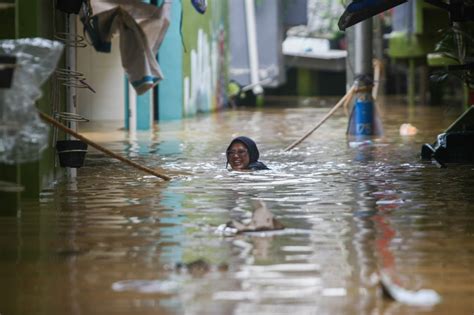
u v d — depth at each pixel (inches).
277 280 439.8
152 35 929.5
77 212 617.9
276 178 780.6
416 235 539.5
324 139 1157.7
